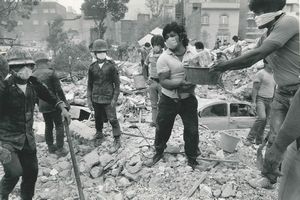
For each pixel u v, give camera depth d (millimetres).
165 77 4586
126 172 5211
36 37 66500
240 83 14523
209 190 4637
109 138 6453
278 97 3312
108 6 42469
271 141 3480
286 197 1812
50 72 5598
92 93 6023
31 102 3838
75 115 8383
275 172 1845
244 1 26750
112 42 46938
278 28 2588
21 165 3949
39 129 7051
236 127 8500
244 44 19344
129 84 12539
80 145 6242
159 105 4906
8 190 3799
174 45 4496
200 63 3811
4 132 3691
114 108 5914
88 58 18500
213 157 5629
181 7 23125
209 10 50719
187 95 4742
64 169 5641
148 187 4883
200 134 6594
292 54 2838
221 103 8695
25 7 35750
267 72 6578
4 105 3629
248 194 4582
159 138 5105
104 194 4887
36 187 5199
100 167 5480
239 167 5344
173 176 4977
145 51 14906
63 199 4879
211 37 51188
